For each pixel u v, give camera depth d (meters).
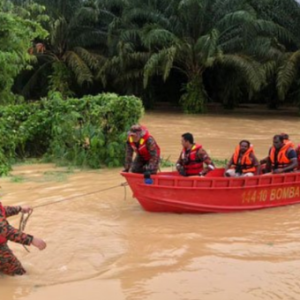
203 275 5.34
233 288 5.02
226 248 6.14
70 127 11.58
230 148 14.36
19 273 5.35
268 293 4.91
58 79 28.98
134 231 6.81
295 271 5.43
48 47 28.80
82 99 11.63
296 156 8.70
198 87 27.34
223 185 7.66
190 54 26.12
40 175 10.42
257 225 7.16
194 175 8.39
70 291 4.97
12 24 14.55
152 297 4.82
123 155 11.33
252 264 5.63
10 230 5.07
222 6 26.11
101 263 5.69
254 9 27.08
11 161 11.52
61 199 8.47
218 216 7.62
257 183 7.91
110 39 28.30
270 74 26.33
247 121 22.91
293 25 27.80
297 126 20.89
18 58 14.92
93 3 28.52
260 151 13.89
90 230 6.85
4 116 11.80
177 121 22.73
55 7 28.03
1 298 4.82
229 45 26.14
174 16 26.88
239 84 29.28
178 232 6.78
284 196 8.28
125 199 8.51
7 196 8.64
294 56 24.69
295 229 6.98
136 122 11.45
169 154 13.02
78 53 28.69
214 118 24.38
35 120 11.97
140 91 29.73
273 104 30.41
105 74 28.25
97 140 11.07
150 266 5.59
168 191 7.50
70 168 11.16
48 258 5.84
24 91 30.31
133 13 27.08
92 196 8.69
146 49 27.91
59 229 6.88
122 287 5.06
